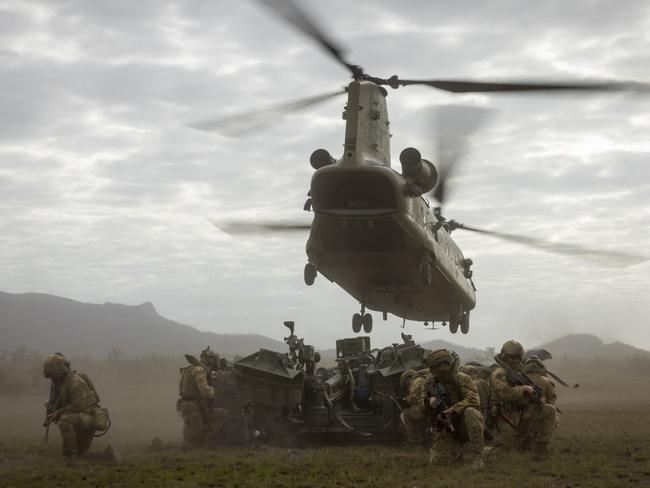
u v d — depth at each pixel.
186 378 13.86
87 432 12.05
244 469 10.36
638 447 13.00
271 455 12.39
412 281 20.47
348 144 17.66
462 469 9.89
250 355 14.41
